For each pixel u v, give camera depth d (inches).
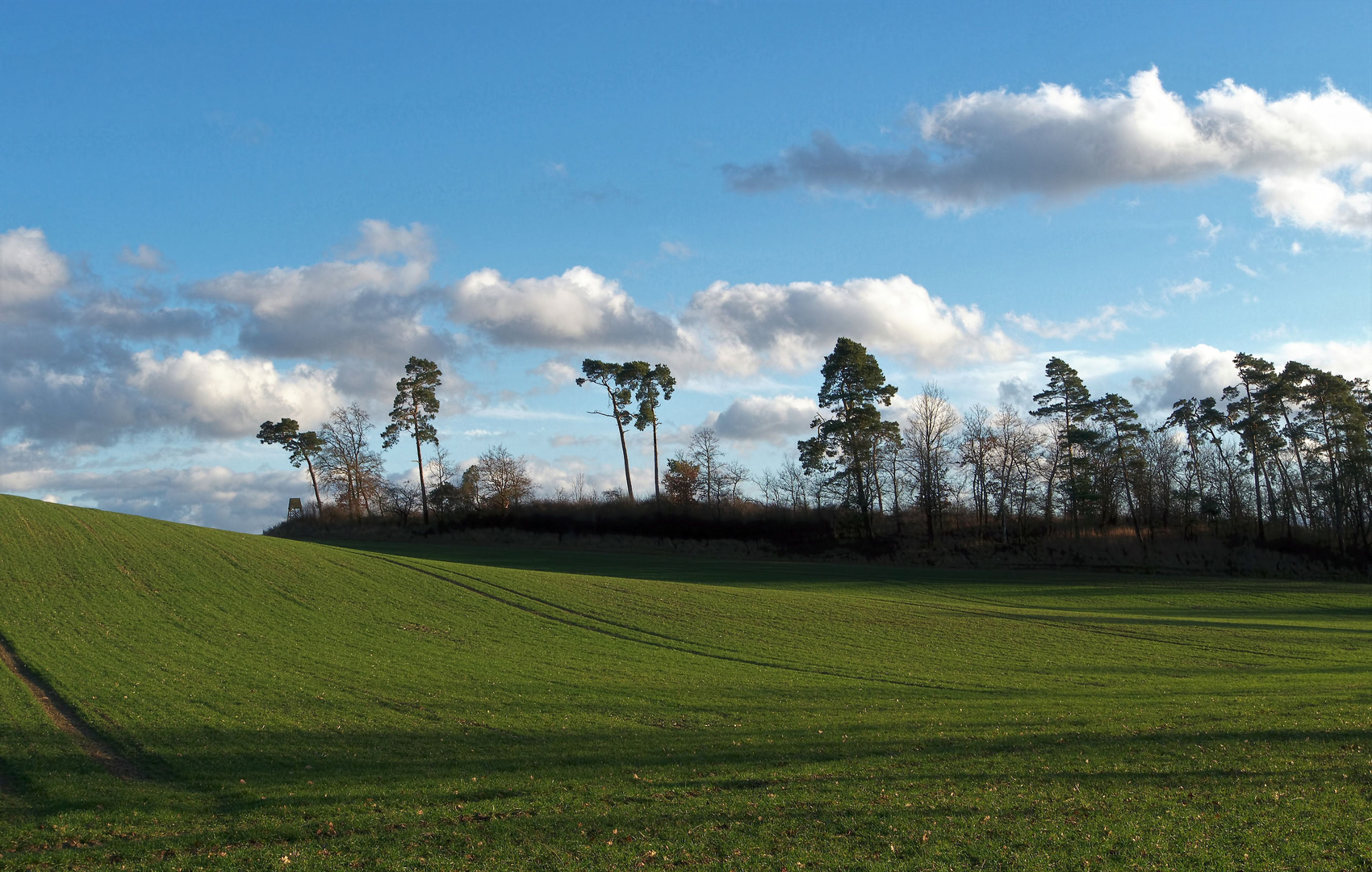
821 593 2474.2
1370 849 495.8
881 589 2696.9
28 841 583.5
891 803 614.9
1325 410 3420.3
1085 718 939.3
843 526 3804.1
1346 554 3250.5
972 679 1358.3
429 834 579.2
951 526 3944.4
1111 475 3784.5
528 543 3905.0
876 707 1085.1
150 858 549.6
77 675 1158.3
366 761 806.5
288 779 740.7
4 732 884.6
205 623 1576.0
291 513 4717.0
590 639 1659.7
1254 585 2805.1
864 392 3698.3
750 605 2133.4
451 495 4384.8
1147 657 1619.1
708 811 613.6
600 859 526.6
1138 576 3011.8
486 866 519.5
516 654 1489.9
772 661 1507.1
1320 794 601.6
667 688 1225.4
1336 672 1423.5
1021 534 3713.1
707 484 4490.7
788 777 701.9
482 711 1050.1
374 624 1685.5
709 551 3730.3
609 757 801.6
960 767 717.3
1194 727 840.9
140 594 1743.4
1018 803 608.1
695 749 825.5
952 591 2679.6
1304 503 3668.8
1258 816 557.3
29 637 1376.7
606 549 3772.1
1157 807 588.1
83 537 2124.8
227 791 703.7
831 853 524.4
